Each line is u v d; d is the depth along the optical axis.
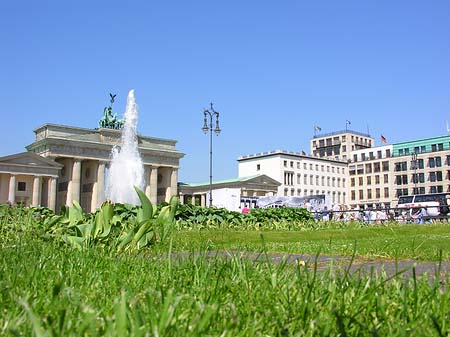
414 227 23.22
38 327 2.04
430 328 2.47
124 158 80.56
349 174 148.50
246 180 117.50
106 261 5.30
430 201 58.81
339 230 21.77
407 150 132.50
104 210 7.94
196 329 2.24
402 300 3.10
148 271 4.64
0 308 2.80
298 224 27.17
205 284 3.56
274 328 2.52
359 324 2.36
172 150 111.94
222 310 2.79
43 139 93.62
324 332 2.32
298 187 139.25
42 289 3.50
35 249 6.40
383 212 39.03
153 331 2.13
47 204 94.50
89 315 2.29
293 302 2.99
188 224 21.86
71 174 96.81
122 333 2.10
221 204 48.72
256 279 3.88
